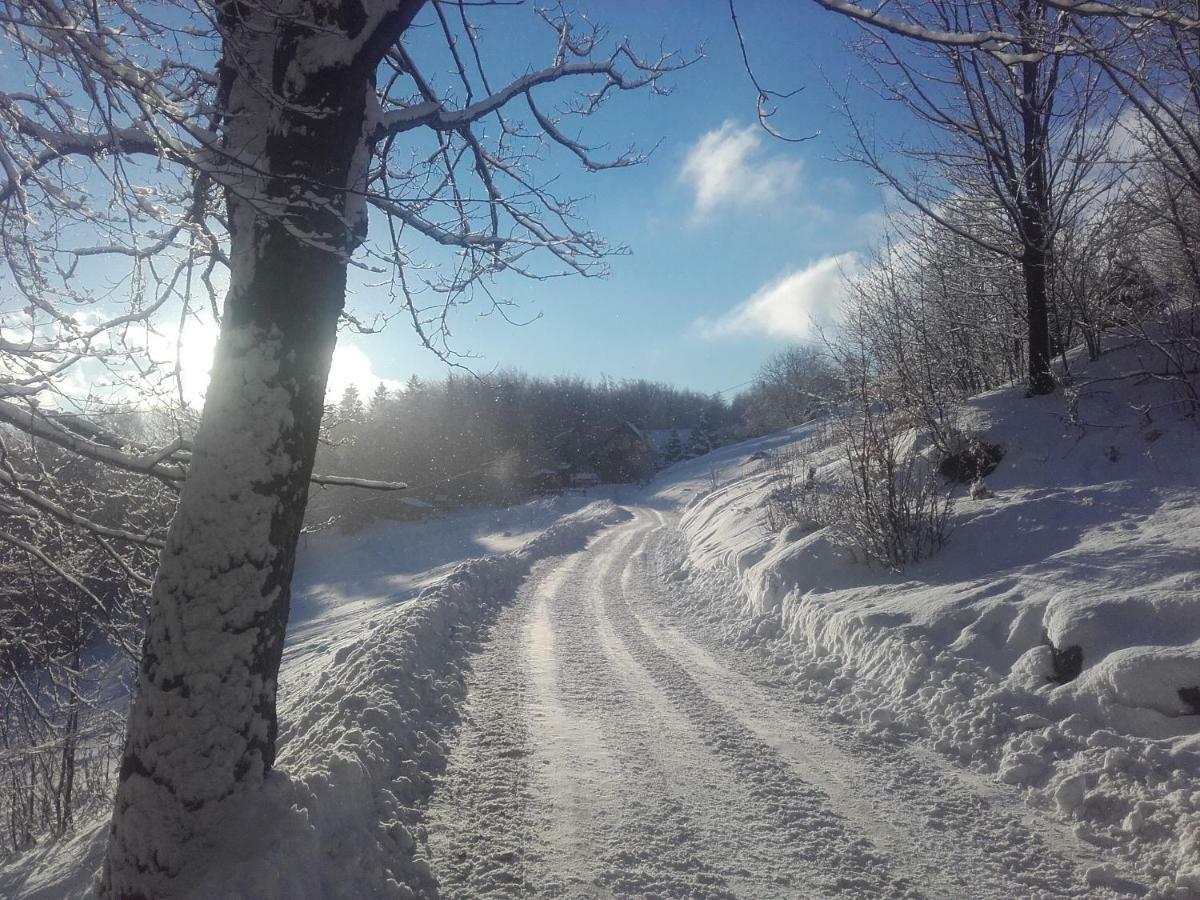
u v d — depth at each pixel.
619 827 4.58
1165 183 11.05
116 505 5.87
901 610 8.23
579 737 6.23
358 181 4.04
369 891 3.74
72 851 7.28
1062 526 9.35
